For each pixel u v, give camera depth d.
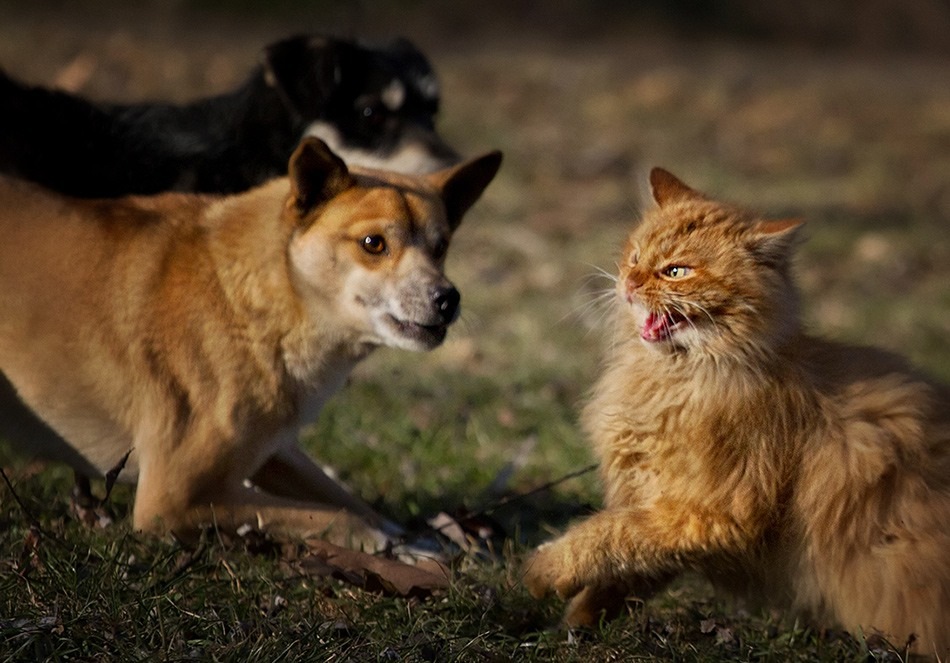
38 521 8.20
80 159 11.12
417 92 12.98
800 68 45.22
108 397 8.21
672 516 7.46
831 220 23.97
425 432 11.55
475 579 8.17
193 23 41.44
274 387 8.32
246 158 11.79
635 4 51.22
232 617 7.03
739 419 7.38
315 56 12.20
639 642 7.34
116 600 6.89
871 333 17.25
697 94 37.91
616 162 27.64
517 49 44.72
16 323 8.15
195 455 8.13
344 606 7.58
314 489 9.15
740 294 7.42
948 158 32.06
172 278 8.25
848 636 7.72
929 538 7.16
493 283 18.41
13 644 6.39
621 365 8.11
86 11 40.78
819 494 7.32
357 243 8.32
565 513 9.90
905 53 51.16
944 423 7.53
